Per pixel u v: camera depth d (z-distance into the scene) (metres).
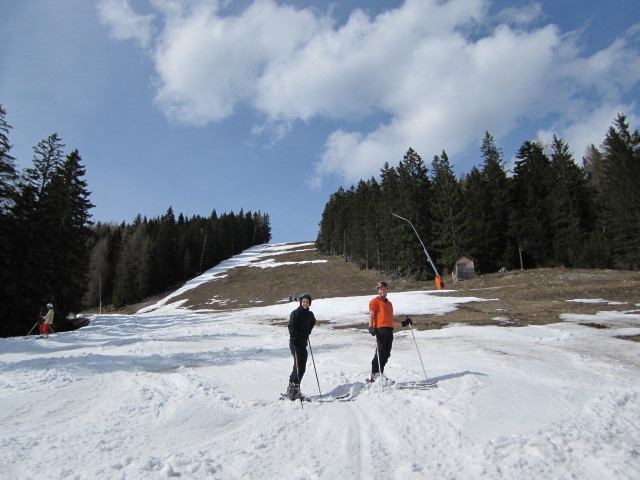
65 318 28.36
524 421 4.48
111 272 67.69
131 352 11.17
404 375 7.12
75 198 31.78
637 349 9.33
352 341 12.94
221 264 83.62
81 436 4.37
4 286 23.88
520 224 42.34
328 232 79.00
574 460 3.46
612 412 4.73
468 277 39.00
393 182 55.53
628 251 34.56
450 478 3.24
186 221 106.44
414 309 22.67
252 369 8.36
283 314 27.34
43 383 6.80
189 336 16.11
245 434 4.43
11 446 4.02
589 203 42.66
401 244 46.75
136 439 4.31
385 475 3.34
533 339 11.40
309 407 5.38
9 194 24.56
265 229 136.62
